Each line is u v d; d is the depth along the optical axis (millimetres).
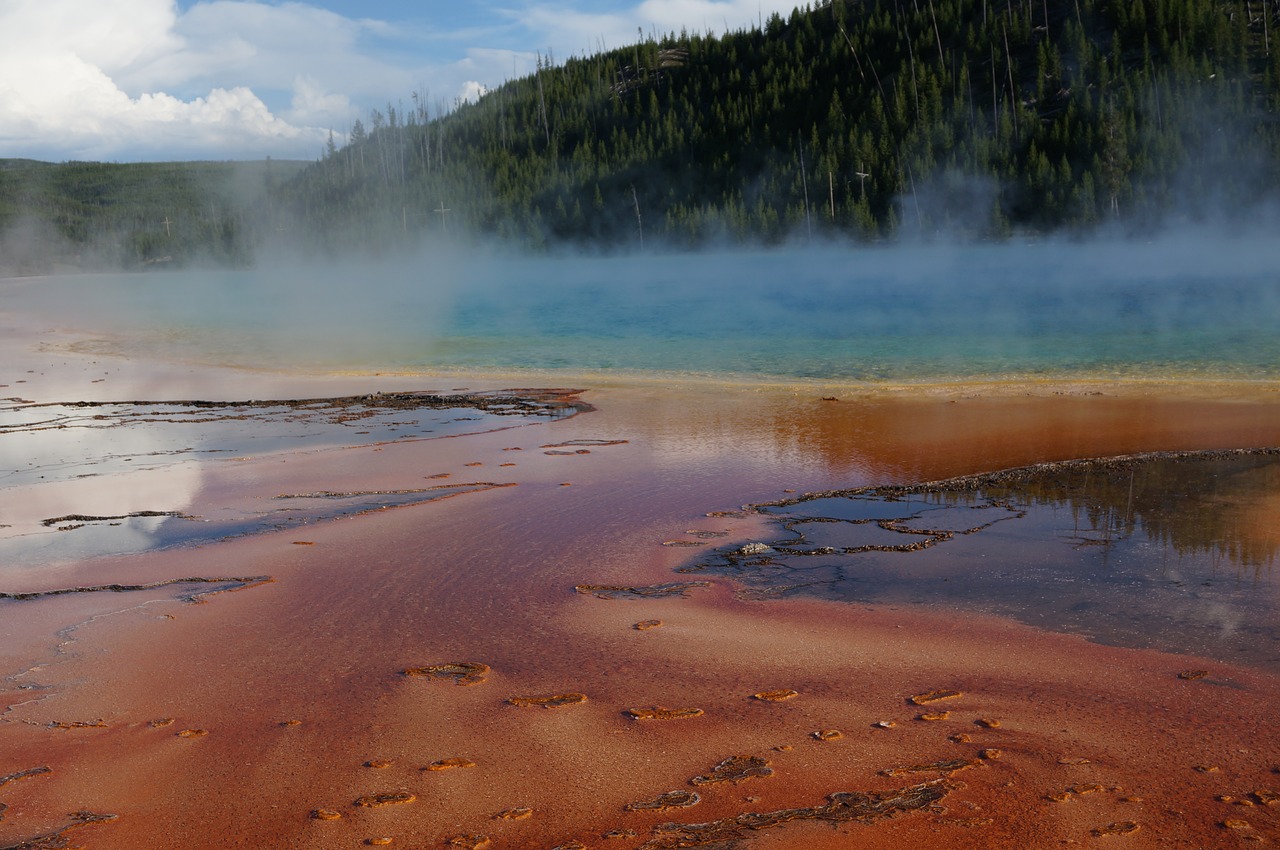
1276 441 10109
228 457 10922
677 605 5871
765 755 3867
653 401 14570
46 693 4715
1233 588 5773
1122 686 4449
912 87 109125
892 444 10773
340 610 5879
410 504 8594
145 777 3826
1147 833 3217
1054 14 122500
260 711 4438
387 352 23391
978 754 3818
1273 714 4102
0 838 3391
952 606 5695
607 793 3602
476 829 3377
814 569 6535
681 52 164250
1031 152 91688
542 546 7227
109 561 7039
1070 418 11992
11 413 14484
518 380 17656
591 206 116062
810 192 102688
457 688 4652
